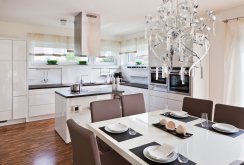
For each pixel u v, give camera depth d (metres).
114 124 1.90
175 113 2.32
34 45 4.59
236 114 2.02
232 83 3.14
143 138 1.60
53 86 4.51
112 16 3.65
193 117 2.23
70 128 1.40
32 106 4.26
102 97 3.34
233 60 3.11
